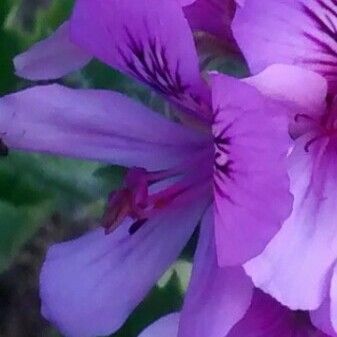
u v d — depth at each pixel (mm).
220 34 74
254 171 60
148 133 74
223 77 59
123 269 74
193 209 74
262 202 60
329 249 65
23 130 74
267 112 59
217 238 63
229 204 62
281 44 65
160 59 68
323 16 66
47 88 74
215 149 64
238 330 72
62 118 74
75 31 69
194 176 72
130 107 74
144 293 74
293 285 63
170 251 74
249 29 63
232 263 62
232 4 72
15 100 73
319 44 66
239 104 60
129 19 66
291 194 59
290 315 72
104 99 74
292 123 67
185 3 65
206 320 66
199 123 73
